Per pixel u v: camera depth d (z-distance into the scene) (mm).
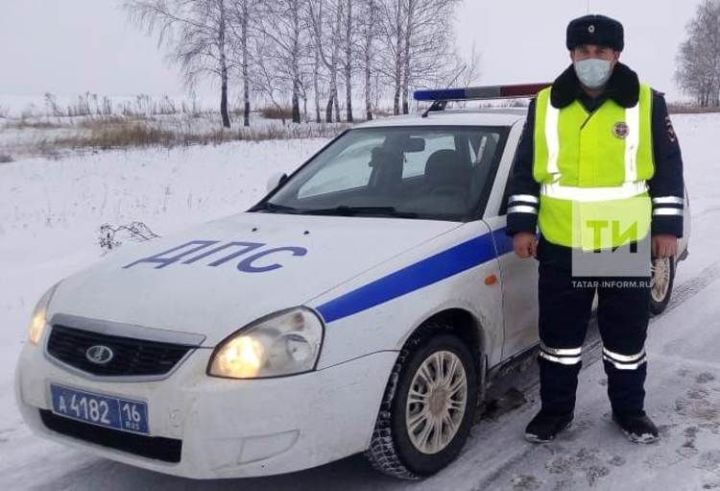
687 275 6469
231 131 22797
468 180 3834
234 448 2613
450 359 3262
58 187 12109
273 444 2645
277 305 2750
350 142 4559
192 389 2609
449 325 3420
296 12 30047
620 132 3195
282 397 2631
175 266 3180
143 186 12352
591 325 5121
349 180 4195
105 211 10344
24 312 6047
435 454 3205
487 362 3504
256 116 34125
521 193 3355
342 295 2832
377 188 4051
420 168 4035
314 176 4391
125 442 2832
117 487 3291
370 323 2855
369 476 3275
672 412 3807
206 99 45375
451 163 3980
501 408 3887
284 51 30250
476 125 4172
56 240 8688
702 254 7234
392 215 3734
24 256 8047
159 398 2643
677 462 3289
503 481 3176
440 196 3797
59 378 2885
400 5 30297
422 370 3104
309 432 2689
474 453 3432
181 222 9664
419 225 3512
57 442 2980
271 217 3949
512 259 3613
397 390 2971
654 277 5203
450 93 4805
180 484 3297
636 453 3385
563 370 3490
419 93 4953
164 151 16328
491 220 3609
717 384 4156
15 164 14062
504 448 3469
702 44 60906
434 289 3123
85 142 17500
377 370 2857
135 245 3725
